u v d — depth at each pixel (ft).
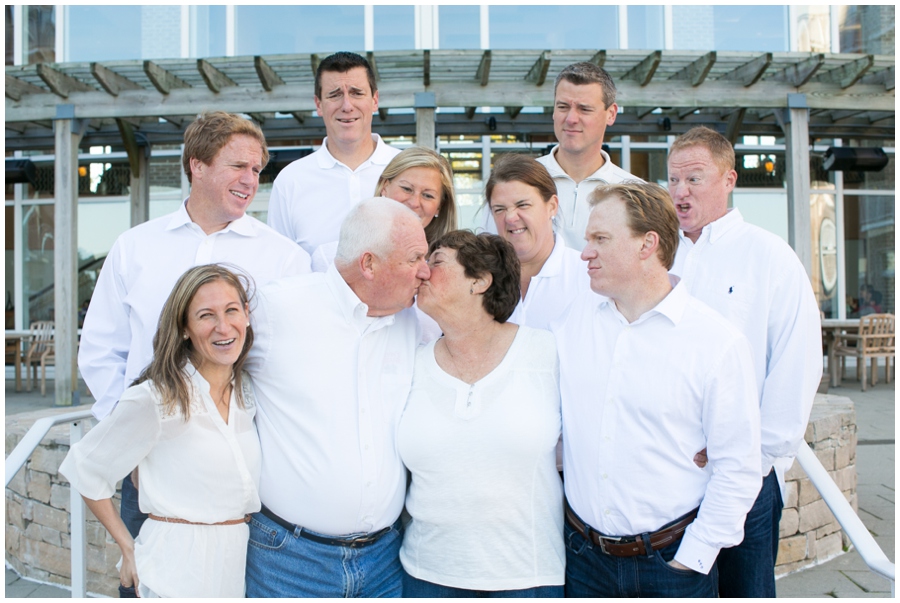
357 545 5.83
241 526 5.79
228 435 5.58
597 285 5.59
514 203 6.90
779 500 6.86
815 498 11.16
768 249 6.73
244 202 7.02
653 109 25.86
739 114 24.43
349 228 5.84
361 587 5.82
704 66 21.43
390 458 5.91
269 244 7.40
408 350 6.26
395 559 6.15
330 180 9.01
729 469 5.28
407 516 6.38
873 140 31.60
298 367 5.82
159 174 30.66
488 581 5.58
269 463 5.88
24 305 31.83
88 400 24.04
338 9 29.25
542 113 26.68
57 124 23.06
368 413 5.83
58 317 22.90
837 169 28.32
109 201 31.12
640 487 5.44
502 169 7.01
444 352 6.16
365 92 8.75
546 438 5.67
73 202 23.21
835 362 27.94
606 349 5.66
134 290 7.05
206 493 5.52
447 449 5.65
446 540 5.70
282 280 6.19
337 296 5.95
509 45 29.35
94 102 23.00
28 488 10.83
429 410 5.84
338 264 5.94
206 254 7.07
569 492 5.86
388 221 5.69
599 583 5.68
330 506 5.71
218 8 29.37
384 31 29.25
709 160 7.04
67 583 10.44
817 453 11.48
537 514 5.73
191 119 26.53
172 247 7.14
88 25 29.68
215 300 5.35
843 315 31.86
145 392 5.34
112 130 26.99
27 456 7.18
